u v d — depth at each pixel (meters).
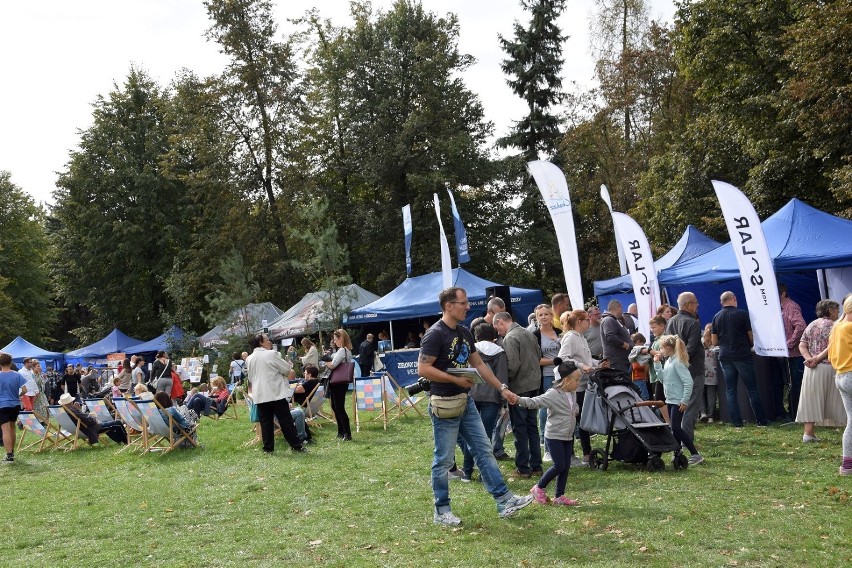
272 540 6.79
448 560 5.78
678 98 37.38
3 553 7.05
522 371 8.84
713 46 26.48
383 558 5.95
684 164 29.30
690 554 5.61
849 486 7.46
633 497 7.48
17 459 14.78
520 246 43.38
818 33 20.81
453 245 41.59
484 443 6.93
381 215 42.84
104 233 46.38
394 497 8.29
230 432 15.51
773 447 9.84
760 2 25.09
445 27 44.75
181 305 37.09
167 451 13.56
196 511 8.35
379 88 42.94
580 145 42.09
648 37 38.91
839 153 21.92
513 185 46.19
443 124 42.22
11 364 14.48
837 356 8.07
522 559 5.70
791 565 5.28
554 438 7.24
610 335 9.53
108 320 48.62
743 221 11.67
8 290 55.31
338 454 11.77
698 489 7.68
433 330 6.78
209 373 32.59
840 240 12.77
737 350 11.68
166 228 45.25
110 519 8.27
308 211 27.50
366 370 23.36
